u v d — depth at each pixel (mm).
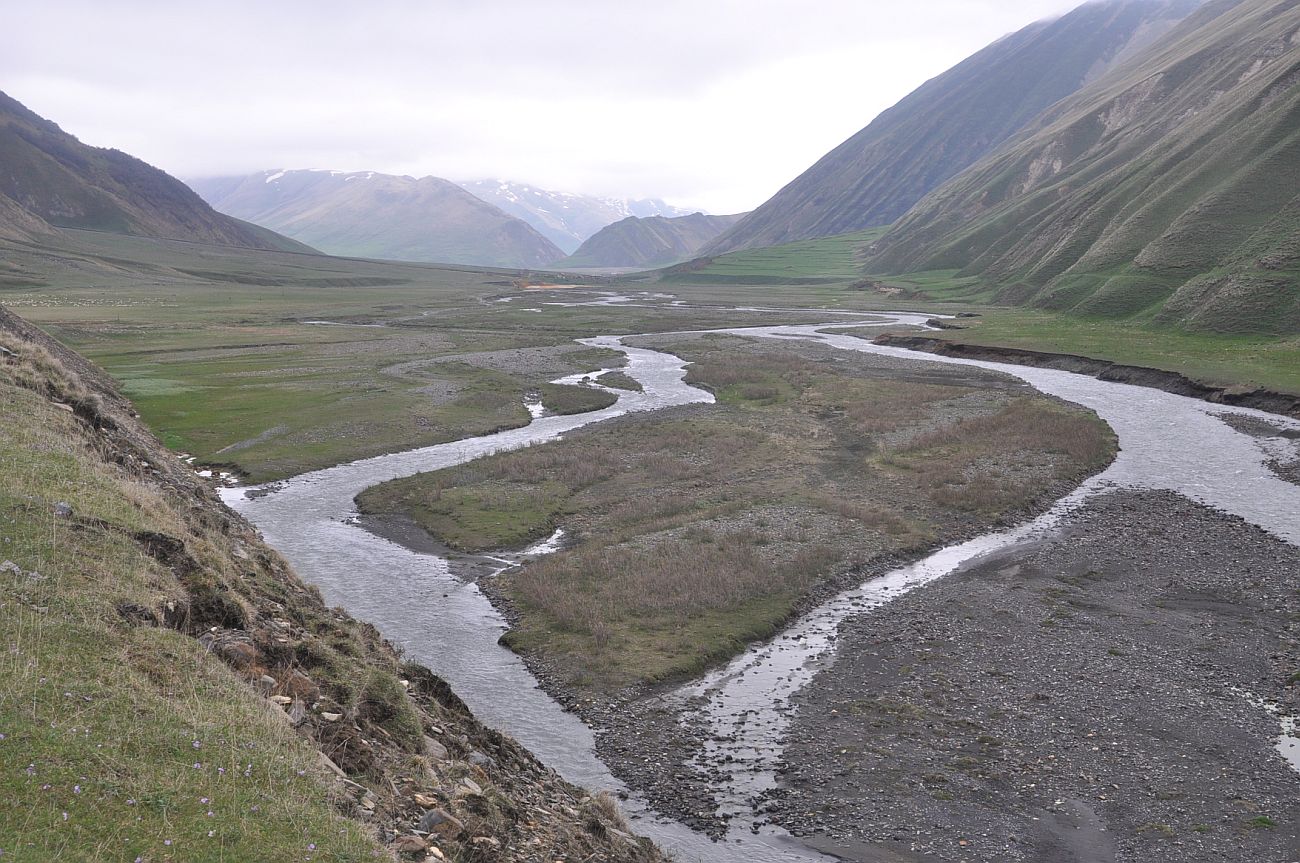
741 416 74188
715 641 31188
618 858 15961
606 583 36438
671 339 131750
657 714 26453
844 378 91750
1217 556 39531
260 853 10125
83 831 9523
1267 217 124188
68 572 15117
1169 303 114750
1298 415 68500
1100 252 150000
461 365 100875
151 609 15016
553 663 29812
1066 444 59844
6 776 9945
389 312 179000
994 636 31609
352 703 15547
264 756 11969
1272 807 21109
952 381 89688
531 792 17469
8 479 18719
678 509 47375
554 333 141250
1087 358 95188
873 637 31828
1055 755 23656
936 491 50531
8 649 12258
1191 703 26375
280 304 190625
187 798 10648
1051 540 42656
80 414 31422
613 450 61250
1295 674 27906
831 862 19234
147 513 20266
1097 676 28219
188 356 104750
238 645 15422
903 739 24688
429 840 12430
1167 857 19312
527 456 58594
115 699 11992
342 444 62969
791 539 41906
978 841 20016
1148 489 50781
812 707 26766
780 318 167250
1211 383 78312
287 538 43281
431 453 61812
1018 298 168625
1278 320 98812
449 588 36875
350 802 12055
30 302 155500
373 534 44344
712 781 22781
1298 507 46438
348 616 23859
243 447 60969
